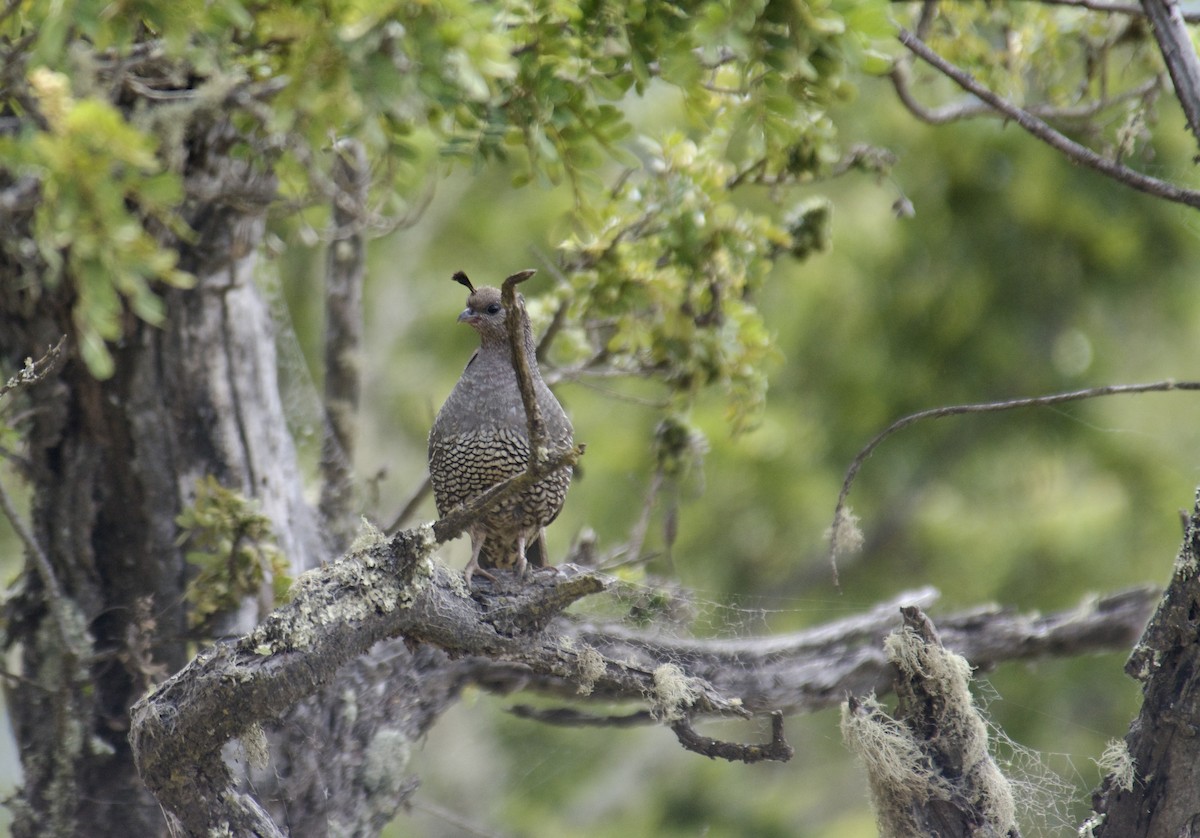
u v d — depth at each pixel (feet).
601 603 30.94
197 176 29.07
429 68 21.09
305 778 29.78
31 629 30.53
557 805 65.77
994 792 23.94
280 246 34.17
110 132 20.10
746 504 68.95
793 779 68.49
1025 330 65.00
